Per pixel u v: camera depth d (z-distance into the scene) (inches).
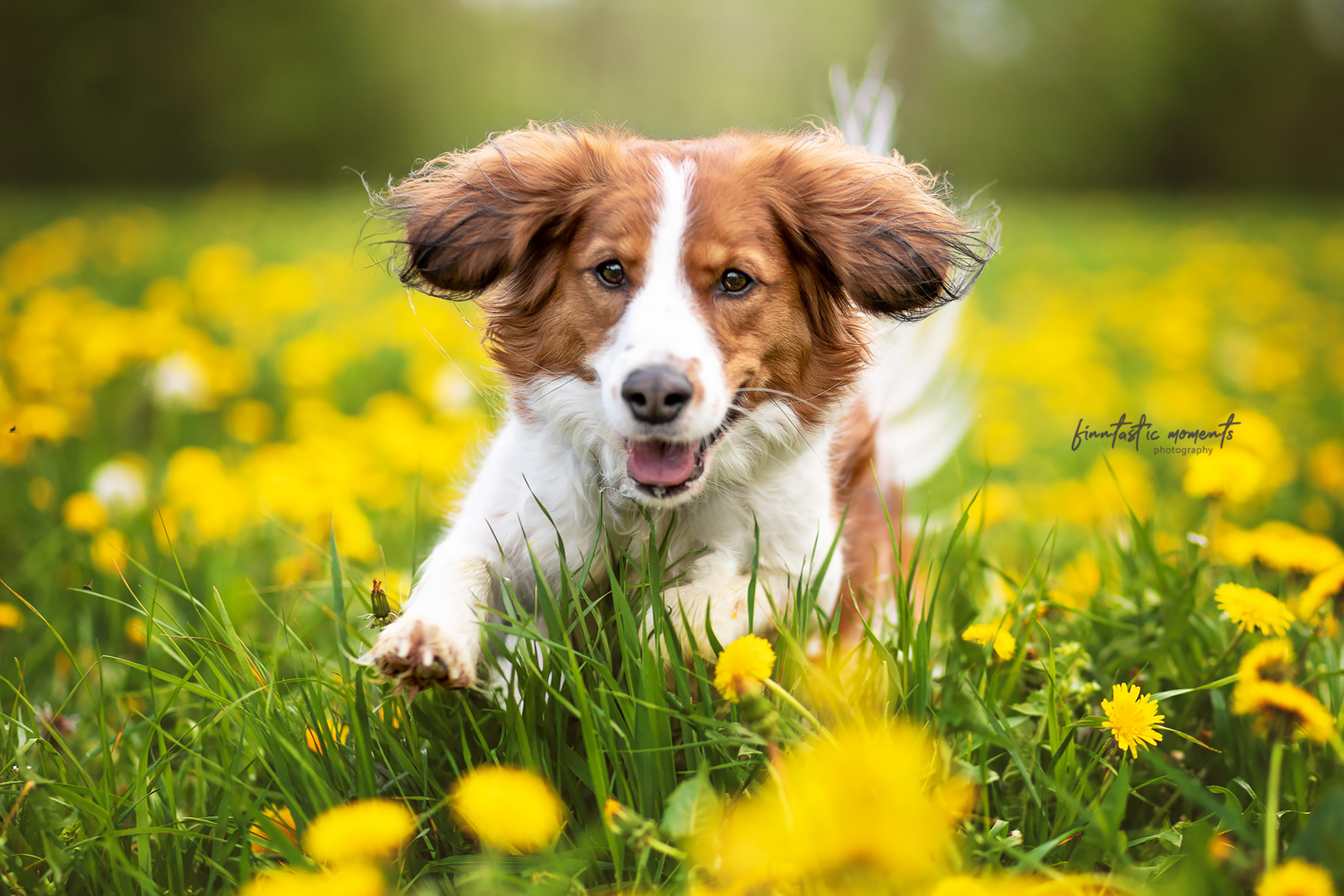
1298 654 106.9
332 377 242.8
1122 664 107.5
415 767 88.2
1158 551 136.9
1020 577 140.7
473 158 116.3
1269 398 277.7
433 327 253.3
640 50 1249.4
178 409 196.4
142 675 114.0
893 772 66.0
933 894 65.6
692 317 102.2
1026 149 1328.7
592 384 106.8
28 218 563.8
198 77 1070.4
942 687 95.2
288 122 1090.7
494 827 70.2
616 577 107.0
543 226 111.0
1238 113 1316.4
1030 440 241.3
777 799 74.7
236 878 81.9
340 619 95.2
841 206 113.2
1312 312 378.3
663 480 100.7
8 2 1019.3
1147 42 1295.5
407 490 175.3
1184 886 71.4
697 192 106.3
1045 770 91.9
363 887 66.4
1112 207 1024.2
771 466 110.3
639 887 75.8
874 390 150.3
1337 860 69.8
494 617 100.8
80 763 93.6
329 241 480.7
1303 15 1309.1
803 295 113.1
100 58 1040.2
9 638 122.4
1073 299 392.2
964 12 1317.7
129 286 344.8
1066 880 70.8
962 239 119.9
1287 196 1307.8
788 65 1253.7
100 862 81.4
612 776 86.5
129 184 1075.9
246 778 90.7
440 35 1170.6
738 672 78.5
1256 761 95.8
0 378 205.9
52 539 140.6
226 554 137.9
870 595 135.0
